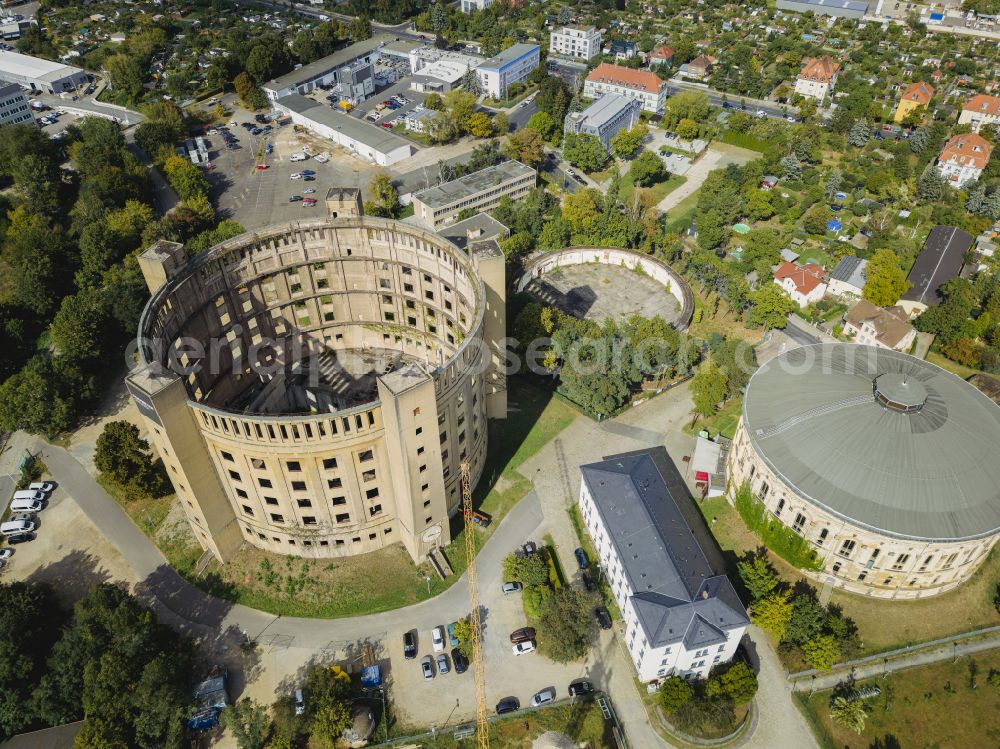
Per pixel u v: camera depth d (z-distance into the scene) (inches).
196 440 4441.4
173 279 5221.5
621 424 6259.8
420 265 6023.6
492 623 4758.9
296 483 4564.5
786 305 7091.5
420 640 4677.7
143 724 4005.9
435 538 5054.1
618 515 4815.5
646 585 4379.9
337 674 4340.6
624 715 4288.9
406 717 4281.5
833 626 4493.1
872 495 4557.1
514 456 5954.7
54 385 6235.2
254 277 5920.3
